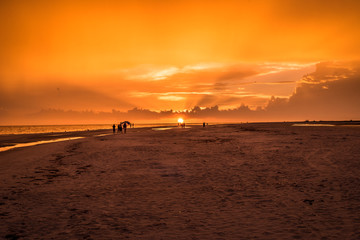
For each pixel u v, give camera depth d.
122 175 11.86
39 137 49.53
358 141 24.77
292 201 7.50
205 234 5.42
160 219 6.36
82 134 57.34
